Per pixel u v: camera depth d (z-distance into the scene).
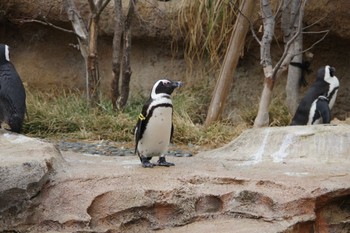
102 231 7.47
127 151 11.17
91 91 13.52
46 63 15.30
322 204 7.78
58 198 7.65
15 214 7.57
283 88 14.77
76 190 7.70
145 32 14.87
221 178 8.07
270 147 9.69
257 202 7.87
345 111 14.91
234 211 7.88
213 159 9.62
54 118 12.73
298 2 13.16
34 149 8.25
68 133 12.45
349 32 14.30
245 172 8.40
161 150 8.53
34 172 7.61
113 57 13.42
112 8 14.73
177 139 12.34
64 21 14.95
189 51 14.67
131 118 12.91
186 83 14.95
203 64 14.92
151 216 7.75
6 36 15.41
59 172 7.97
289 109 13.89
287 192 7.78
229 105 14.97
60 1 14.80
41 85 15.21
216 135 12.43
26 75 15.21
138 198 7.69
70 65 15.33
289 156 9.45
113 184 7.81
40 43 15.36
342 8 14.09
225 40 14.36
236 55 12.88
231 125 13.84
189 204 7.84
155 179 7.97
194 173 8.16
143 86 15.09
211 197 7.91
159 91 8.34
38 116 12.84
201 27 14.33
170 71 15.15
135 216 7.68
